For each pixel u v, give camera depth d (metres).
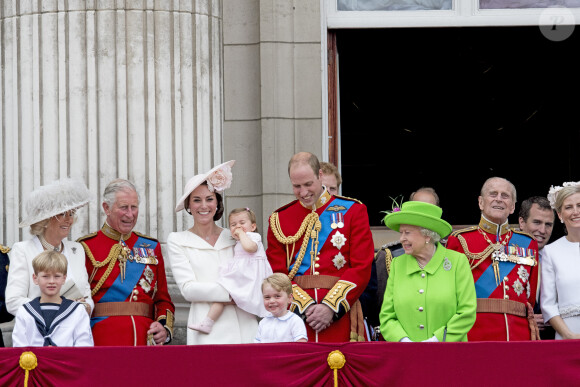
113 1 28.47
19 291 23.41
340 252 24.22
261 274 23.97
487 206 24.70
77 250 24.36
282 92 31.44
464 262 23.17
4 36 29.36
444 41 34.94
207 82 29.23
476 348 21.48
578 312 24.11
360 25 32.19
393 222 23.41
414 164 35.78
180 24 28.81
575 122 36.25
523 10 32.41
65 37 28.48
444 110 35.69
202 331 23.73
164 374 21.59
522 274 24.50
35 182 28.53
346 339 23.80
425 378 21.48
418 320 22.89
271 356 21.62
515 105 36.59
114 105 28.31
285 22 31.52
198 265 24.20
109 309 24.34
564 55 35.94
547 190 36.44
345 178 35.41
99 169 28.20
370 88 35.16
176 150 28.50
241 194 31.55
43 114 28.52
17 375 21.48
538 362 21.42
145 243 25.28
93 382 21.52
